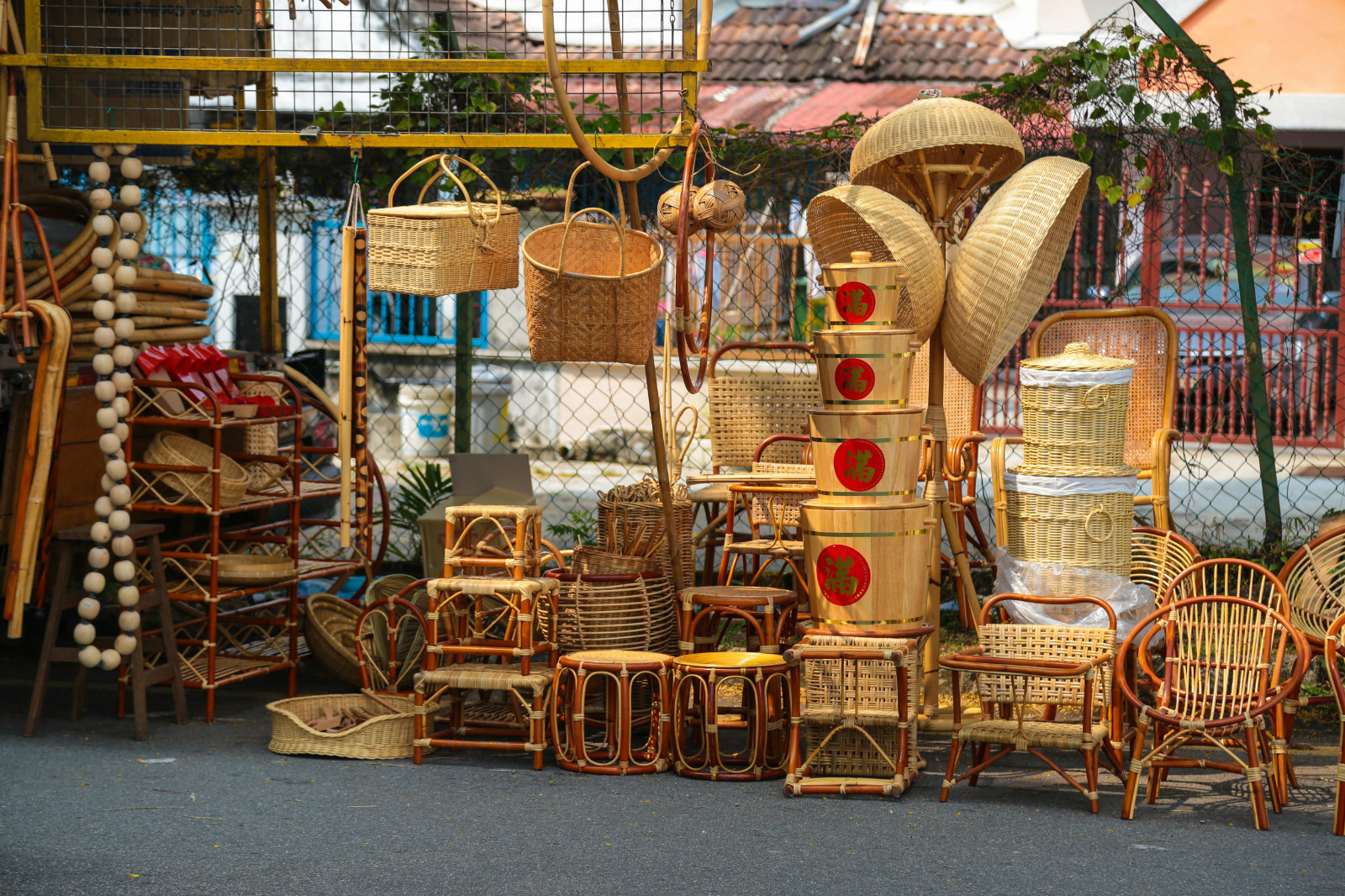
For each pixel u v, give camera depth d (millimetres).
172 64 5484
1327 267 12102
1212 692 4727
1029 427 5652
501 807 4578
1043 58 7430
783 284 10984
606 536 6219
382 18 10008
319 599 6621
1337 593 5352
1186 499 10836
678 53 6324
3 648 7121
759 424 6973
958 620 7348
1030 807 4629
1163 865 4012
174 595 5867
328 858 4035
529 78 7629
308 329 12906
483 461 6707
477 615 5656
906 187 6027
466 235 5289
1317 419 12422
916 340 5602
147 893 3738
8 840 4195
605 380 14344
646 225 8117
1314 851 4141
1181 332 12570
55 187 6691
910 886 3822
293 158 8359
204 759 5195
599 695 5684
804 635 5004
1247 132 7418
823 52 15734
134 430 6273
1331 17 13859
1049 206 5367
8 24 5629
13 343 5668
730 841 4227
